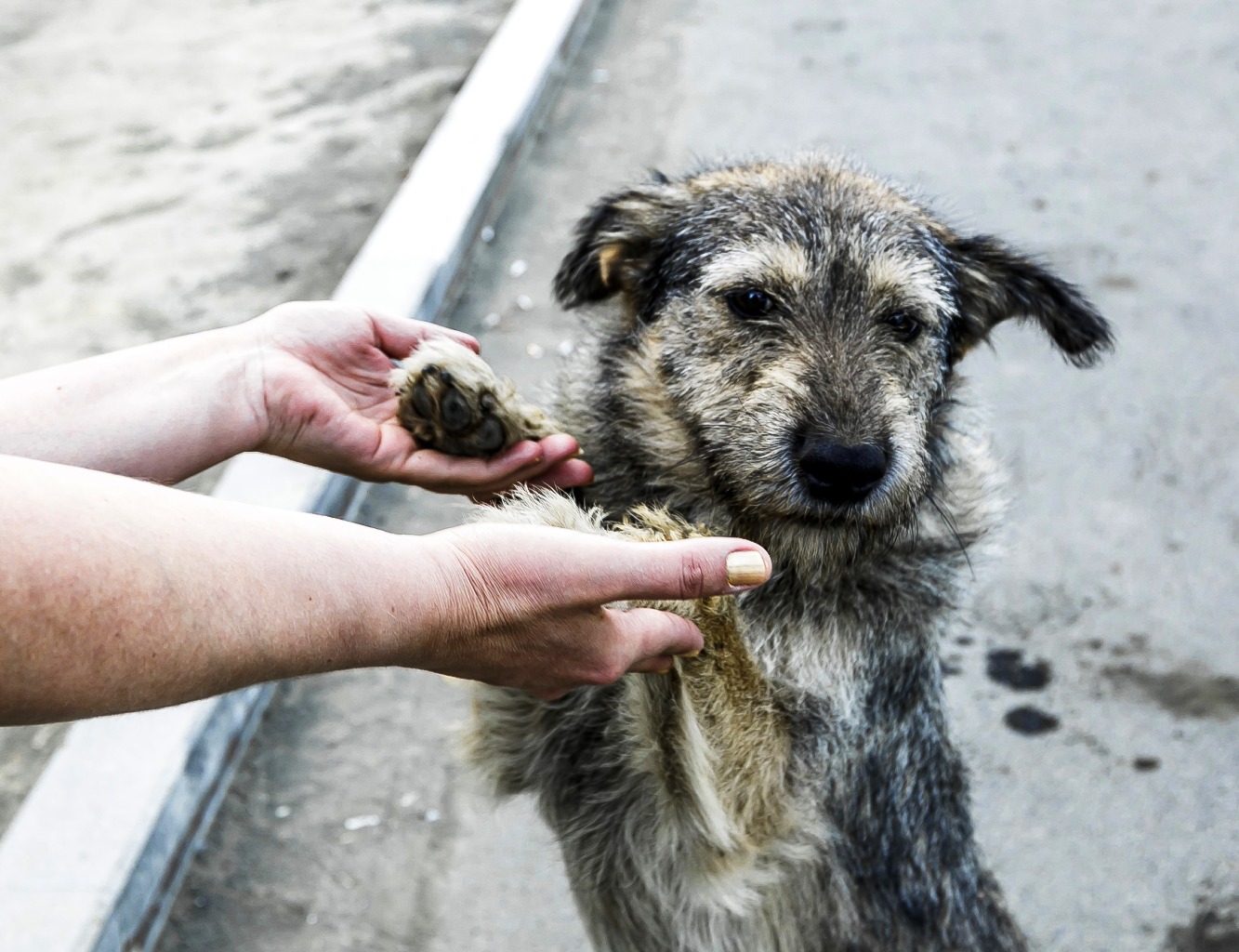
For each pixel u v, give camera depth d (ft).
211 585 1.39
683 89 6.64
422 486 2.20
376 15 7.62
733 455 2.40
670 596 1.76
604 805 2.48
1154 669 3.46
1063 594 3.70
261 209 5.64
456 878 2.95
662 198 2.83
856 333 2.47
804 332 2.46
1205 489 4.08
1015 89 6.68
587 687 2.41
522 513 2.06
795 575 2.47
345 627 1.51
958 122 6.33
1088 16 7.59
